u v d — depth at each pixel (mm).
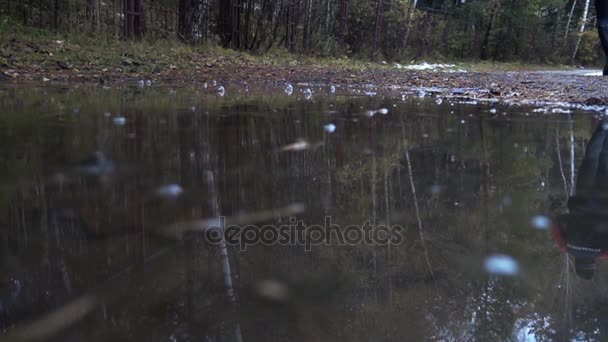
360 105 3348
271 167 1343
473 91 5262
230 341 490
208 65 7023
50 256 691
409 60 16625
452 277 663
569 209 1027
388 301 593
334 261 709
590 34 29422
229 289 610
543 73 12977
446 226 892
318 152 1597
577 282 661
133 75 5148
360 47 15617
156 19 9992
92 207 925
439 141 1921
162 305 568
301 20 13180
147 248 741
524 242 815
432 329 531
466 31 22375
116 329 516
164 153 1478
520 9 24078
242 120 2334
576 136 2166
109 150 1492
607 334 529
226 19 10547
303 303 586
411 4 17484
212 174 1236
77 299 573
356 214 944
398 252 757
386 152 1643
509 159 1593
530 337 513
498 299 602
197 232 819
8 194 997
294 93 4301
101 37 7324
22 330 509
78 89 3668
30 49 5641
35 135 1703
